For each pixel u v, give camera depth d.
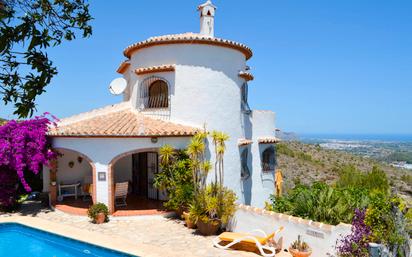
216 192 15.40
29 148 18.03
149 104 21.23
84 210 18.08
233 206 14.84
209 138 19.20
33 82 4.25
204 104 19.41
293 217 12.56
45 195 20.36
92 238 13.91
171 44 19.70
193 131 18.03
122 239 13.92
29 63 4.21
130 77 23.47
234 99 20.48
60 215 17.80
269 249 12.06
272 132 24.12
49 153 18.66
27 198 21.61
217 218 14.85
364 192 14.71
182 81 19.47
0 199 18.14
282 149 58.66
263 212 13.59
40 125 18.56
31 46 4.12
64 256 13.46
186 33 23.38
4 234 15.84
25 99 4.32
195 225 15.59
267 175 23.53
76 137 17.83
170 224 16.30
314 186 15.46
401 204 10.16
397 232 9.46
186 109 19.39
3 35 3.90
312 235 11.77
